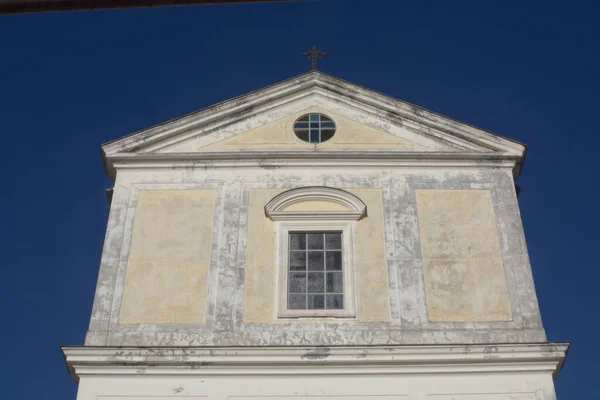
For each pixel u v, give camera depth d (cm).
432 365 1379
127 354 1385
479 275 1512
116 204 1611
